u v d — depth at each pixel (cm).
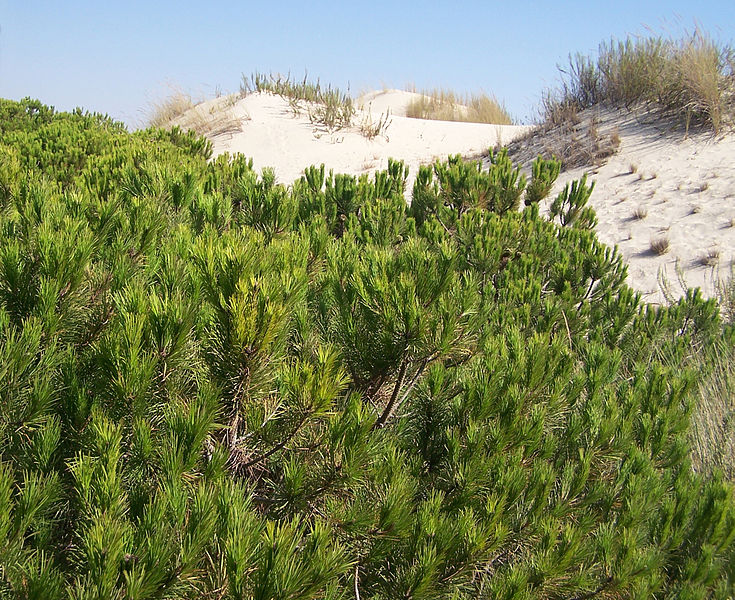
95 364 218
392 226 532
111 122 1234
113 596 163
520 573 225
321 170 679
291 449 228
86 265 228
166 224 332
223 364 219
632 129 1213
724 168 982
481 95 2203
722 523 278
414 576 210
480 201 688
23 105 1218
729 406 405
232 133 1653
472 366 289
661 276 757
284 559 173
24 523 172
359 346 271
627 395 323
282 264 289
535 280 488
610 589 243
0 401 194
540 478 253
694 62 1153
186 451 199
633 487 273
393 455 231
